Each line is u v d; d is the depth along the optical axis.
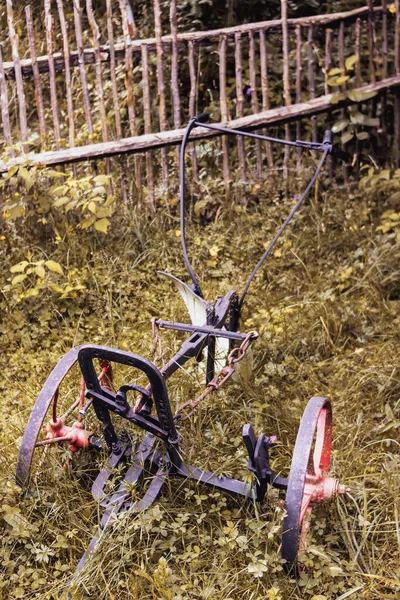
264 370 4.79
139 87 7.16
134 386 3.36
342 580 3.38
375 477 3.92
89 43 7.86
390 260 5.73
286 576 3.29
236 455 3.78
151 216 6.25
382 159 6.64
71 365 3.75
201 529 3.56
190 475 3.52
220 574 3.30
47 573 3.35
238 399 4.42
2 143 6.52
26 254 5.66
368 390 4.65
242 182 6.42
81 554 3.46
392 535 3.62
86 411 3.73
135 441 3.63
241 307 4.98
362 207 6.27
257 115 6.32
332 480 3.56
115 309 5.33
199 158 6.68
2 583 3.28
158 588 3.14
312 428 3.38
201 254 5.99
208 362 4.17
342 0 7.68
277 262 5.91
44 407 3.56
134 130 6.23
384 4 6.37
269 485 3.62
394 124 6.61
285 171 6.46
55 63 6.14
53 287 5.26
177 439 3.42
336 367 4.87
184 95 7.36
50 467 3.73
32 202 5.83
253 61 6.36
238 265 5.96
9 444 4.07
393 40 7.16
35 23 8.08
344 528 3.56
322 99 6.37
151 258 5.90
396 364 4.77
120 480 3.58
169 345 4.73
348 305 5.38
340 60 6.54
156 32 6.15
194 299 4.29
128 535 3.36
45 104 7.73
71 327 5.27
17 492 3.61
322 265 5.92
